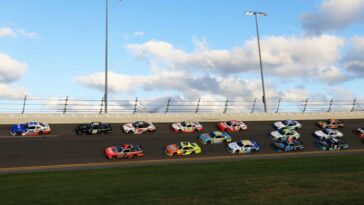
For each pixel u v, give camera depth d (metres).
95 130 61.00
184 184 35.12
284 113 84.56
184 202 29.00
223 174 40.72
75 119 66.56
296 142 63.91
